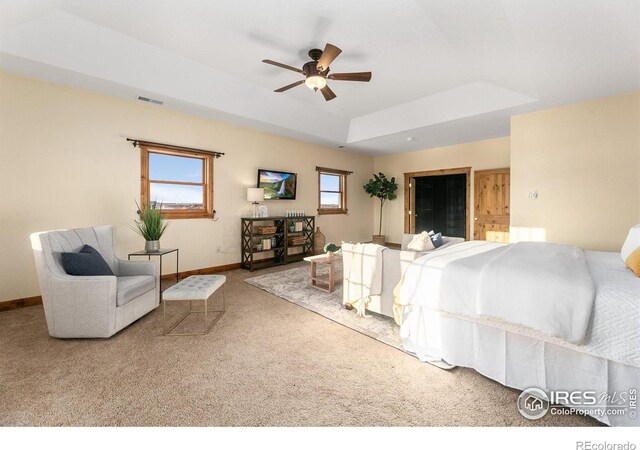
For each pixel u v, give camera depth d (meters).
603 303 1.49
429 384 1.85
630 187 3.58
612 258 2.56
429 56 3.34
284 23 2.75
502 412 1.58
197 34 2.98
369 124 5.86
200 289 2.60
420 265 2.22
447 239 4.20
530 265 1.93
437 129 5.36
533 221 4.25
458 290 1.95
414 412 1.58
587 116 3.82
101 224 3.83
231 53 3.37
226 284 4.27
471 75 3.84
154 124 4.27
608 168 3.70
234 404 1.64
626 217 3.61
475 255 2.44
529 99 3.83
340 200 7.70
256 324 2.81
